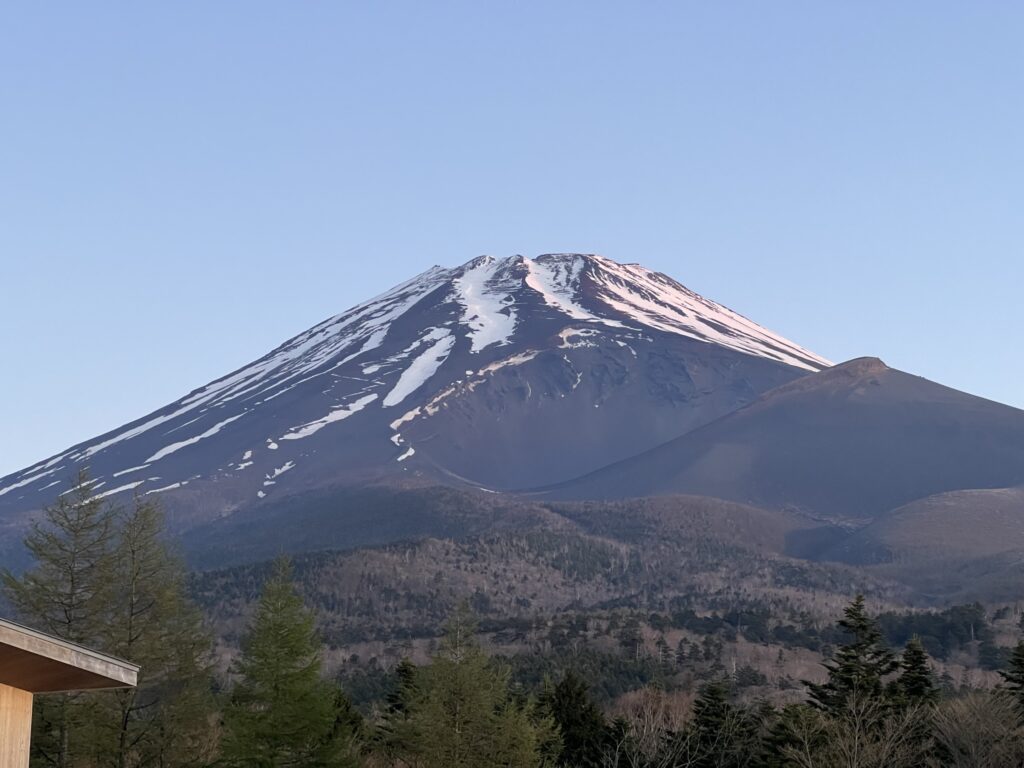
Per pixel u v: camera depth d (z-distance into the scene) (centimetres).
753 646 15575
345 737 6306
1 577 6275
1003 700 7281
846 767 6462
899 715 7344
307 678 6009
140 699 6331
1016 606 19475
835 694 7806
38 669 2561
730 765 7669
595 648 15750
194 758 6259
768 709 8225
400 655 17175
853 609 8081
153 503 6544
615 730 8081
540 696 8656
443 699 6381
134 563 6356
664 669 14025
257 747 5881
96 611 6181
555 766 7425
